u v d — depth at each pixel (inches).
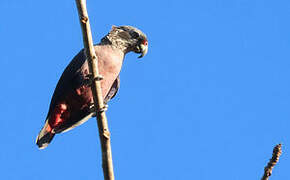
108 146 306.7
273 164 234.4
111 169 306.5
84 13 289.0
